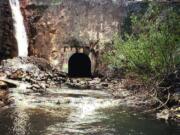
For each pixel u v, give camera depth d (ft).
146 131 35.01
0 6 83.25
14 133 32.53
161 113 42.52
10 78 60.90
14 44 85.81
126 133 34.12
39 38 88.02
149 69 54.60
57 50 86.53
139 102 50.01
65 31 86.63
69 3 86.99
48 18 87.61
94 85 69.82
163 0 71.36
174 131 35.14
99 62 84.28
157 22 55.21
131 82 63.46
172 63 51.60
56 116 40.11
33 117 39.06
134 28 63.31
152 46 52.80
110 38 83.97
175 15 54.49
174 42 51.19
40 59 81.76
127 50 55.52
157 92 50.62
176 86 51.65
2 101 46.09
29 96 51.19
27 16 89.20
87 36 85.92
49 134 32.73
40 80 67.15
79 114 41.73
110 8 85.10
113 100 51.85
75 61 106.93
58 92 57.77
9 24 85.10
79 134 33.14
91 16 86.02
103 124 37.35
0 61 79.87
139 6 81.30
